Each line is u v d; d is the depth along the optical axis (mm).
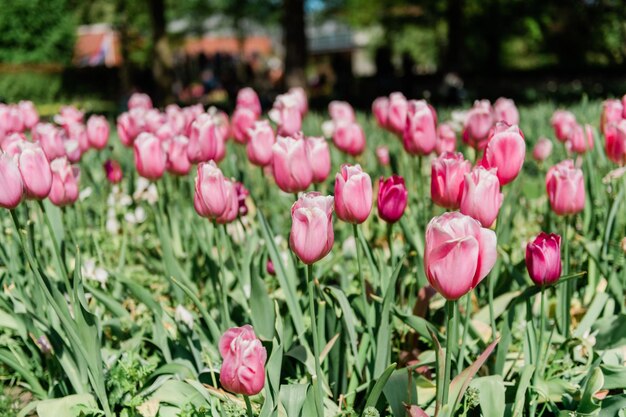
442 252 1937
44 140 3779
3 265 4746
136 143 3684
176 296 3682
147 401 2842
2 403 3207
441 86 21641
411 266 3789
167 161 3826
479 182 2268
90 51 48625
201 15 41469
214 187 2715
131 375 2859
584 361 3082
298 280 3475
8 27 34469
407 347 3350
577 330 3080
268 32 61969
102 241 4996
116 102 31422
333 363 2881
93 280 3811
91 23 43812
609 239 3588
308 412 2459
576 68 25688
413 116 3447
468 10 28828
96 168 6648
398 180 2787
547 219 3785
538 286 2584
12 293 3521
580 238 3842
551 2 28859
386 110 4516
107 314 3783
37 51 35344
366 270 4297
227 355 2119
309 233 2172
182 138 3818
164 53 23359
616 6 29078
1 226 4223
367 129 8000
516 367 3002
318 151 3115
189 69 35281
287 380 2988
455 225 1968
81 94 34688
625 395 2492
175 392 2762
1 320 3217
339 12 40219
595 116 7949
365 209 2498
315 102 19812
